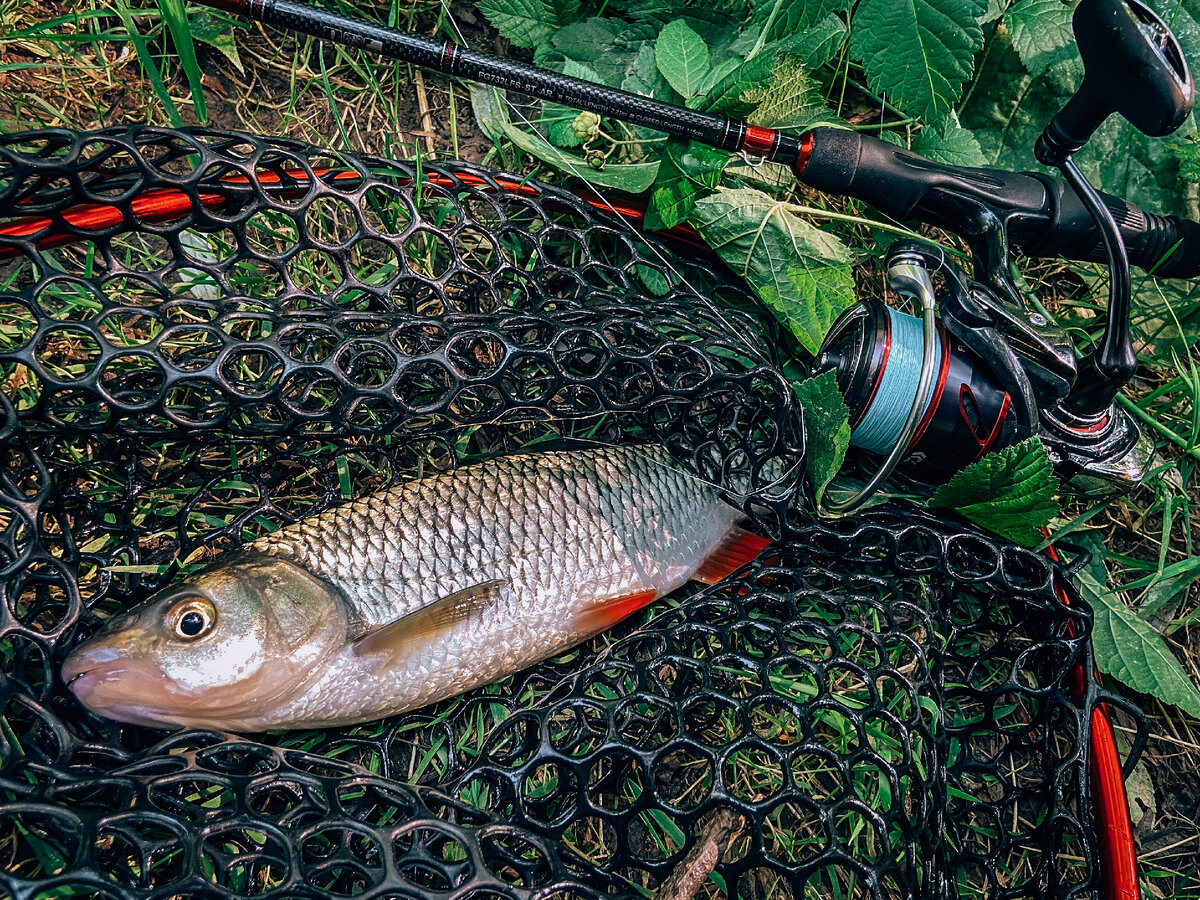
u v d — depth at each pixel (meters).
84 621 0.33
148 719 0.32
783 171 0.46
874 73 0.41
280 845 0.26
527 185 0.39
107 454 0.35
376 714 0.34
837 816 0.40
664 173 0.40
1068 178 0.34
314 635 0.33
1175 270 0.38
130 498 0.35
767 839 0.39
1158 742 0.43
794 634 0.41
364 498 0.35
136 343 0.40
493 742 0.33
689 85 0.42
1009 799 0.36
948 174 0.37
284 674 0.33
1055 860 0.37
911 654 0.42
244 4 0.34
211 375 0.31
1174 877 0.41
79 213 0.33
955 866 0.35
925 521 0.38
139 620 0.32
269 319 0.33
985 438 0.35
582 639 0.37
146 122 0.44
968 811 0.37
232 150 0.40
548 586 0.36
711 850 0.31
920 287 0.34
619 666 0.33
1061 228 0.37
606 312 0.37
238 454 0.40
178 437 0.35
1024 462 0.34
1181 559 0.46
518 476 0.36
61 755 0.27
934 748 0.33
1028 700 0.42
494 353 0.42
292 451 0.38
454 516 0.35
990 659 0.42
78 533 0.35
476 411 0.37
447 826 0.28
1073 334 0.47
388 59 0.46
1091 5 0.30
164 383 0.31
